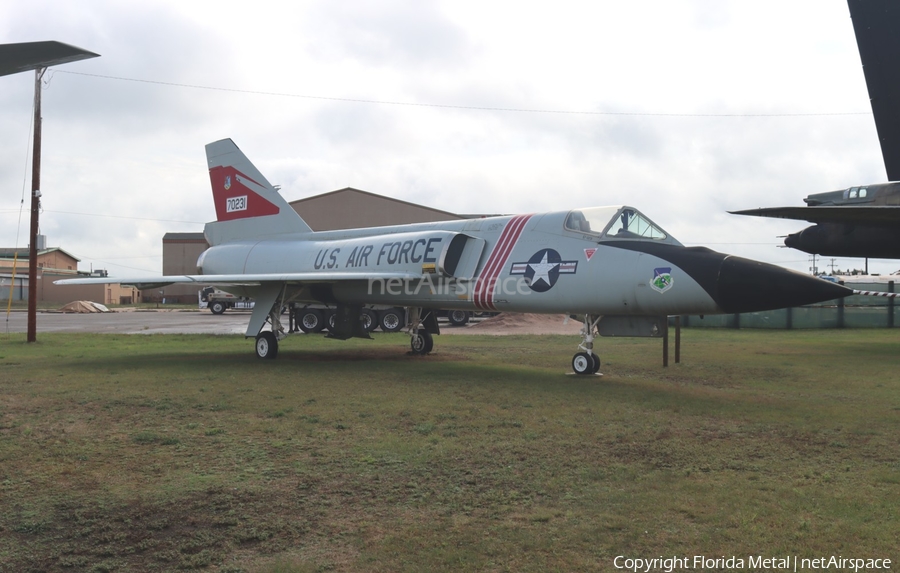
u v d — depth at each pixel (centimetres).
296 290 1455
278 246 1664
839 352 1609
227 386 998
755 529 420
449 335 2216
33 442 643
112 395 910
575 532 417
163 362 1334
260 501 474
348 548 395
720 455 602
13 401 862
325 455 598
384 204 4669
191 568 370
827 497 482
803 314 2683
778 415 788
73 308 4709
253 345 1766
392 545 398
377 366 1280
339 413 791
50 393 925
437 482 518
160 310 5247
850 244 1709
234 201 1827
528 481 520
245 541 406
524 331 2533
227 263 1738
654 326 1078
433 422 741
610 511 453
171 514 447
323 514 449
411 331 1549
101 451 609
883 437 677
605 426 724
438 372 1182
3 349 1620
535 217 1209
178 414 782
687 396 925
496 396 914
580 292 1084
